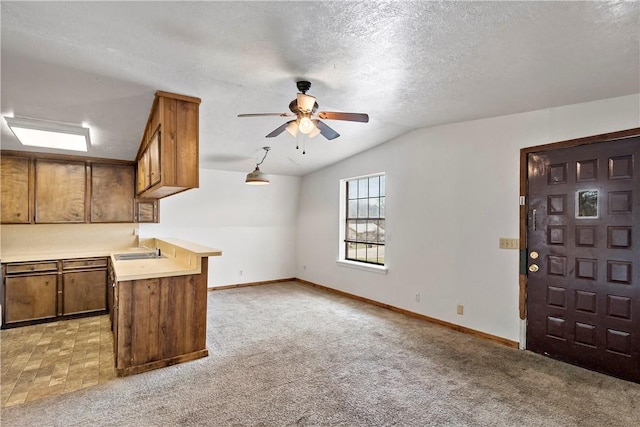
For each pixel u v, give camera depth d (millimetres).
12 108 3062
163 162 2930
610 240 2875
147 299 2957
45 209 4516
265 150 5047
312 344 3545
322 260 6445
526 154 3418
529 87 2752
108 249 5145
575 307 3066
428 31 1949
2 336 3795
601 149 2936
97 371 2910
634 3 1601
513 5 1669
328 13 1775
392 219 4875
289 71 2557
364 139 4797
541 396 2520
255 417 2238
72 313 4465
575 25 1823
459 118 3799
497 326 3617
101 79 2652
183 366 3010
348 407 2365
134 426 2131
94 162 4855
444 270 4148
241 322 4301
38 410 2301
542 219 3293
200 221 6145
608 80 2535
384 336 3791
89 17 1817
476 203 3824
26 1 1669
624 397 2508
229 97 3117
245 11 1760
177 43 2123
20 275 4172
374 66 2449
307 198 6938
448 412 2311
